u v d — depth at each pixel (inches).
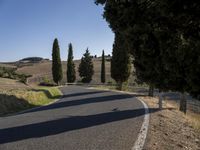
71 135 415.2
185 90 330.0
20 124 510.3
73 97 1283.2
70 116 621.9
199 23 271.6
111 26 351.3
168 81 354.3
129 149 341.4
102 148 343.6
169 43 314.0
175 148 378.0
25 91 1037.2
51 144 358.9
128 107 826.8
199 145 438.3
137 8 314.3
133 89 2468.0
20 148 338.0
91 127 484.7
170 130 502.3
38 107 845.2
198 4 248.4
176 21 287.6
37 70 5679.1
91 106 854.5
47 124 512.1
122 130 459.8
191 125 611.2
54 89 1552.7
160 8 265.4
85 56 3811.5
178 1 251.3
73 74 3499.0
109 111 724.7
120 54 2014.0
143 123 534.9
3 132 434.3
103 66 3609.7
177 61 308.2
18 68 5984.3
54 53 2989.7
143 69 417.4
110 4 330.6
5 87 1378.0
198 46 273.3
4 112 717.9
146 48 350.3
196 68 282.2
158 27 315.9
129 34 342.6
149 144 372.5
